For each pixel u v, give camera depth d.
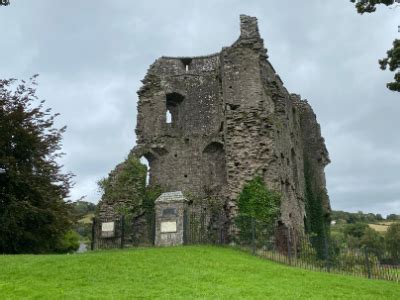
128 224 27.30
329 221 39.81
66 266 14.57
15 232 23.73
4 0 18.31
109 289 12.20
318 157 40.47
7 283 12.34
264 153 27.95
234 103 29.44
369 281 16.94
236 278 14.38
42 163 26.47
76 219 26.69
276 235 25.80
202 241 23.58
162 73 34.56
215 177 31.36
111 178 29.39
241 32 31.09
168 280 13.51
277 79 34.12
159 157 32.91
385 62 18.02
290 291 13.21
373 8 18.11
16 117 26.03
